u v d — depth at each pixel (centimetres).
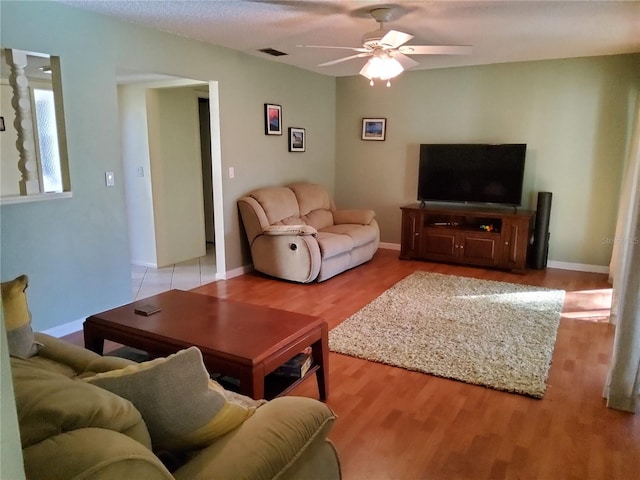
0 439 64
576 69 513
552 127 535
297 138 588
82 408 93
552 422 237
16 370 106
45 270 331
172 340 226
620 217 465
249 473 111
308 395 263
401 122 622
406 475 198
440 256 568
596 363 303
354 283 483
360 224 578
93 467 80
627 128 499
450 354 309
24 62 307
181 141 566
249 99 502
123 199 383
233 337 227
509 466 204
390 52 343
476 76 566
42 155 532
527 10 334
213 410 122
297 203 551
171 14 348
